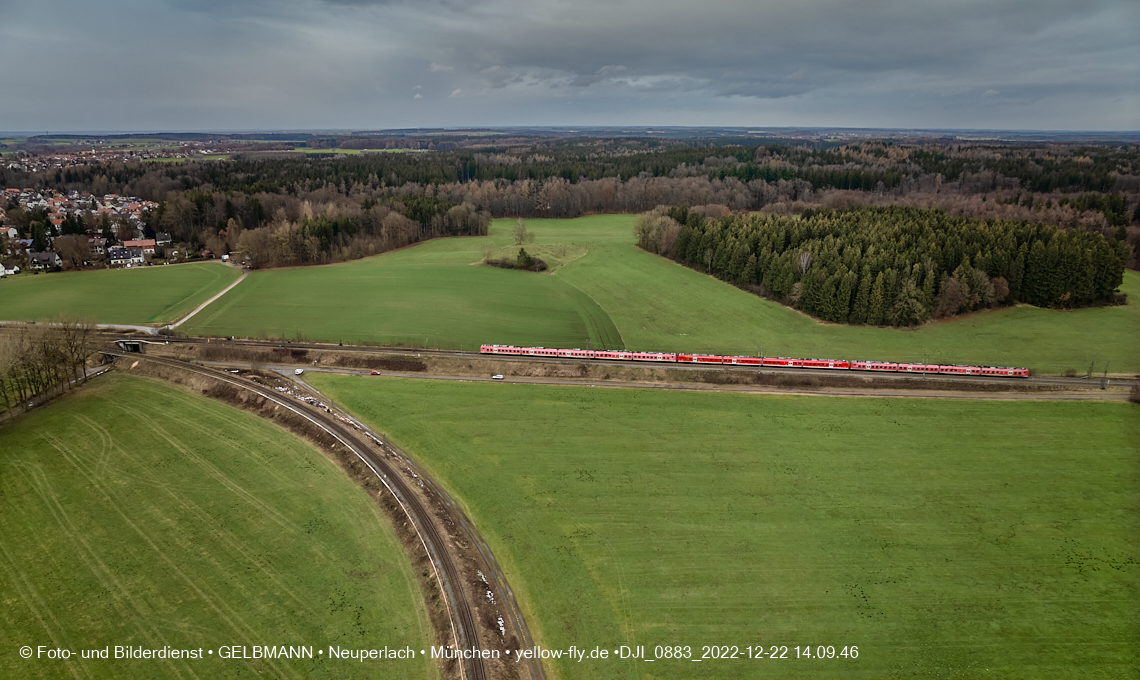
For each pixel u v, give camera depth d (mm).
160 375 111000
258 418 96312
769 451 87250
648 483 80062
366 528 71750
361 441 88562
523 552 68500
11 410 97312
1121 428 93125
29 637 56781
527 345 125938
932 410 98375
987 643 57062
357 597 61719
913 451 87438
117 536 70125
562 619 59906
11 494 77125
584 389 104875
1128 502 76750
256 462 84438
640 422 94438
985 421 95188
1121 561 67062
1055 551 68688
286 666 54062
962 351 123125
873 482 80688
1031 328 132375
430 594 62125
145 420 95438
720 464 84188
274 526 71812
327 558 66938
